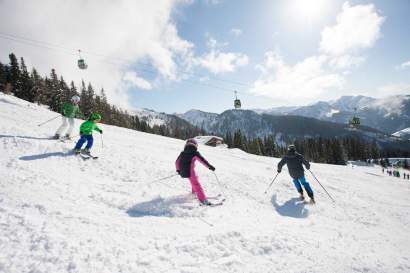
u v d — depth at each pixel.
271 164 20.77
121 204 5.97
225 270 3.84
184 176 7.03
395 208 11.04
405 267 4.88
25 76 68.88
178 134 146.88
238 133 117.56
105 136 16.41
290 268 4.12
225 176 10.12
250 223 5.93
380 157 144.38
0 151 8.17
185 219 5.67
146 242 4.34
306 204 8.68
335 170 26.84
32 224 4.23
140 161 10.14
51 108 70.50
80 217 4.86
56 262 3.45
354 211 8.96
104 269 3.46
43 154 8.64
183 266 3.80
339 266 4.39
